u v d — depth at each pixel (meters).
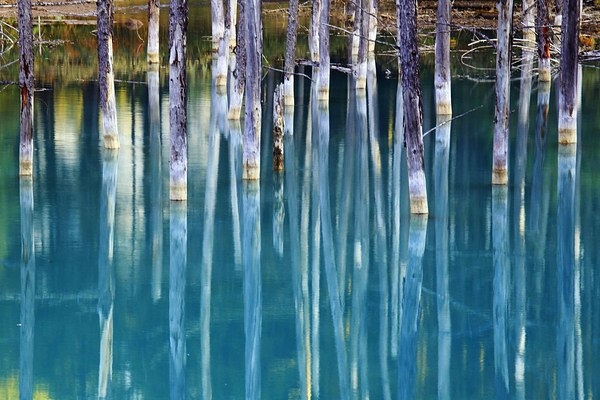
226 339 12.86
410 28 15.95
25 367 12.02
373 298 14.24
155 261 15.80
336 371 11.84
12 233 16.91
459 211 18.31
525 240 16.70
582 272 15.20
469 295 14.30
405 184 20.70
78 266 15.46
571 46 22.70
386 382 11.47
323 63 29.91
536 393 11.09
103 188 19.84
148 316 13.64
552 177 20.80
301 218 18.14
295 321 13.40
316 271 15.40
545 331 12.95
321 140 25.14
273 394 11.25
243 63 26.72
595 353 12.23
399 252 16.25
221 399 11.14
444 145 24.34
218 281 14.94
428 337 12.80
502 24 18.47
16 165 21.77
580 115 28.03
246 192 19.77
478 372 11.72
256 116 19.69
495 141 19.80
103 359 12.28
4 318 13.56
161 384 11.52
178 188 18.66
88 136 25.02
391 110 29.36
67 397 11.16
